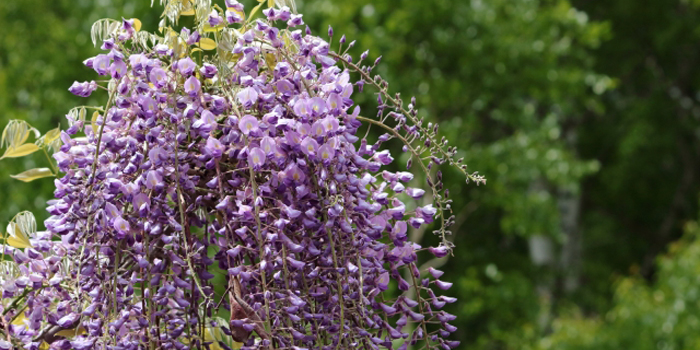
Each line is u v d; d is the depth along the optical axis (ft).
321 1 17.97
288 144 4.38
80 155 4.50
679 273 17.52
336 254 4.41
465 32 18.63
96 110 4.68
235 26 5.02
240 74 4.52
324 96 4.49
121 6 18.49
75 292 4.39
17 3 19.48
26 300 4.62
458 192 20.03
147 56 4.50
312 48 4.54
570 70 19.79
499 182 19.57
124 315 4.37
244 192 4.42
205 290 4.46
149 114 4.41
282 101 4.48
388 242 4.71
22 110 18.70
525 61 19.03
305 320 4.42
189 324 4.46
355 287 4.44
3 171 17.69
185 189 4.47
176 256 4.41
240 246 4.36
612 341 18.25
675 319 17.03
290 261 4.33
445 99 18.25
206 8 4.56
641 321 17.99
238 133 4.41
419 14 17.84
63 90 18.63
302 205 4.42
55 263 4.56
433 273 4.58
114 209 4.39
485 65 18.70
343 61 4.61
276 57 4.57
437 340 4.54
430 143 4.60
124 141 4.43
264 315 4.36
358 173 4.65
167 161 4.42
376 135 15.02
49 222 4.57
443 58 18.63
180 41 4.50
